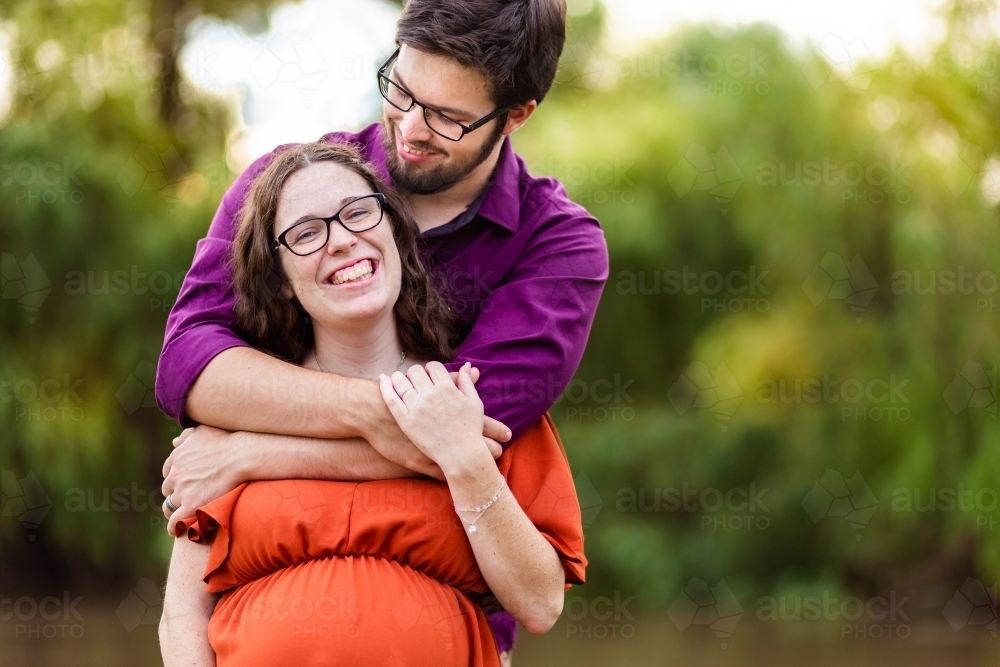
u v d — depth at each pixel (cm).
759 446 1309
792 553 1262
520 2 315
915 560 1167
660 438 1335
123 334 1179
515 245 335
